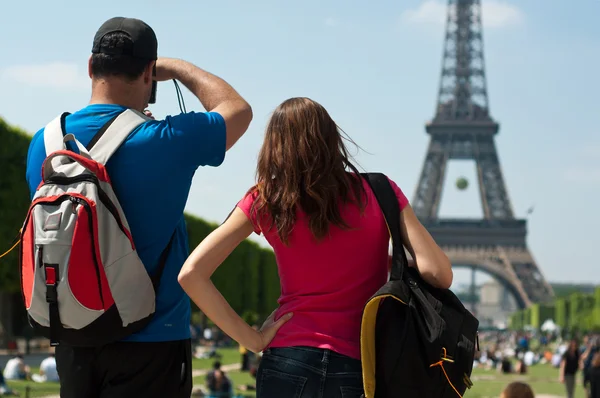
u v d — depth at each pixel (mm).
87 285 6367
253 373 60375
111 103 7258
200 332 141250
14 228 64312
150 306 6879
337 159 6625
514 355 135500
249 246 137000
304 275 6621
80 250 6320
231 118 7258
